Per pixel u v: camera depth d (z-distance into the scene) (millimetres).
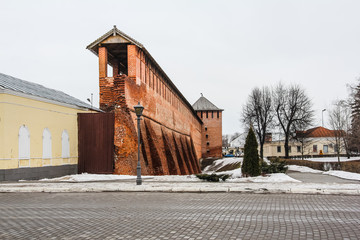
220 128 91438
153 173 31188
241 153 119688
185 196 12547
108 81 27031
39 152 20266
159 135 38844
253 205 10297
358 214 8719
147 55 33062
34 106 19969
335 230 6961
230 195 12805
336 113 48344
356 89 45594
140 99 30781
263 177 19953
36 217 8578
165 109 43625
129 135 25516
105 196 12602
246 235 6598
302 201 11133
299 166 46875
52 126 21547
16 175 18406
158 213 9000
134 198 12031
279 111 65000
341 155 64062
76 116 24344
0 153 17656
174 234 6730
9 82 19844
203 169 72062
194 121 74750
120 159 24375
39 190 13984
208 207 9945
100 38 28922
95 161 24281
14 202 11141
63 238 6547
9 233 6961
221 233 6770
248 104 67562
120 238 6496
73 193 13555
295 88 63938
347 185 15039
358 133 43656
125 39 28984
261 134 67125
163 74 41688
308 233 6730
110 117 24672
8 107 18000
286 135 63219
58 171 21875
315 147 75250
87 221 8062
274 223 7656
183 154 53844
